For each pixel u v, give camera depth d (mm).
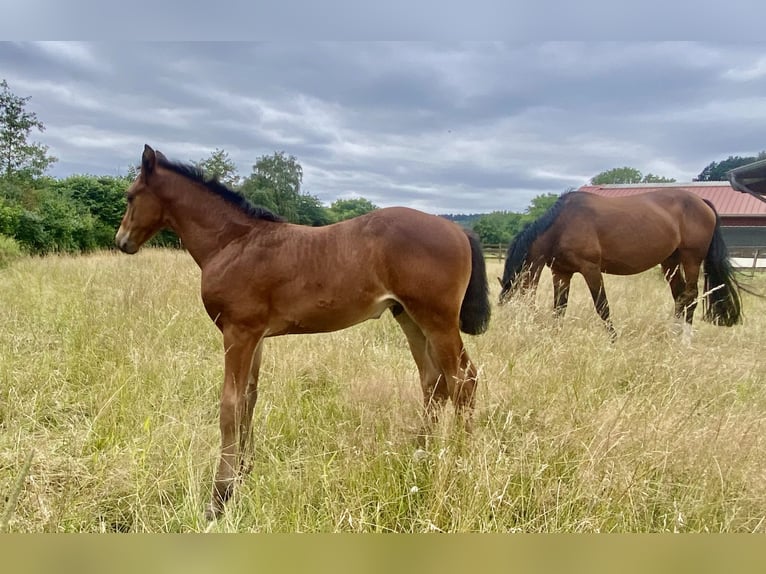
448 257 2555
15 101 21312
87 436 2695
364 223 2578
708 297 5770
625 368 3623
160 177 2611
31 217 15703
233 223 2543
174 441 2719
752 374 3697
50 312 5359
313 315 2518
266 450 2768
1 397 3344
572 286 7930
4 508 2096
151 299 5195
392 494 2215
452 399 2662
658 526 2080
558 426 2592
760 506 2016
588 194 5559
